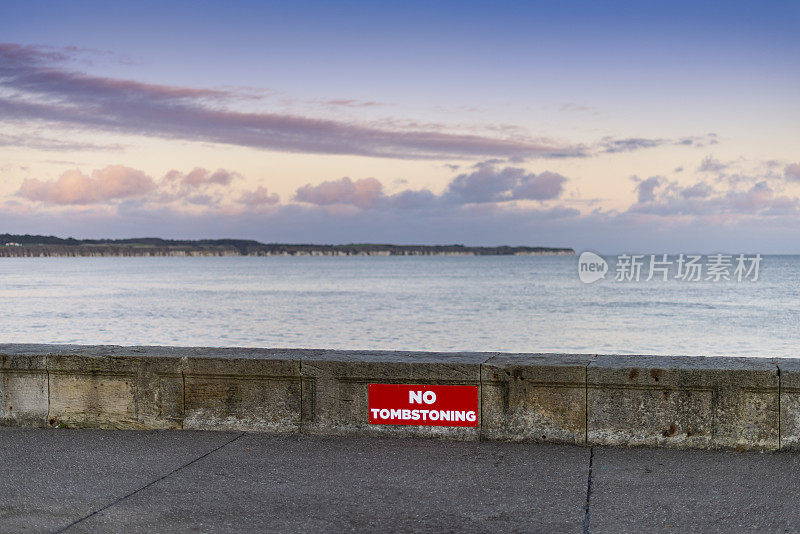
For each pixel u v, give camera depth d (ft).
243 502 16.33
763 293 254.68
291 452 20.25
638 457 19.36
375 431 21.75
